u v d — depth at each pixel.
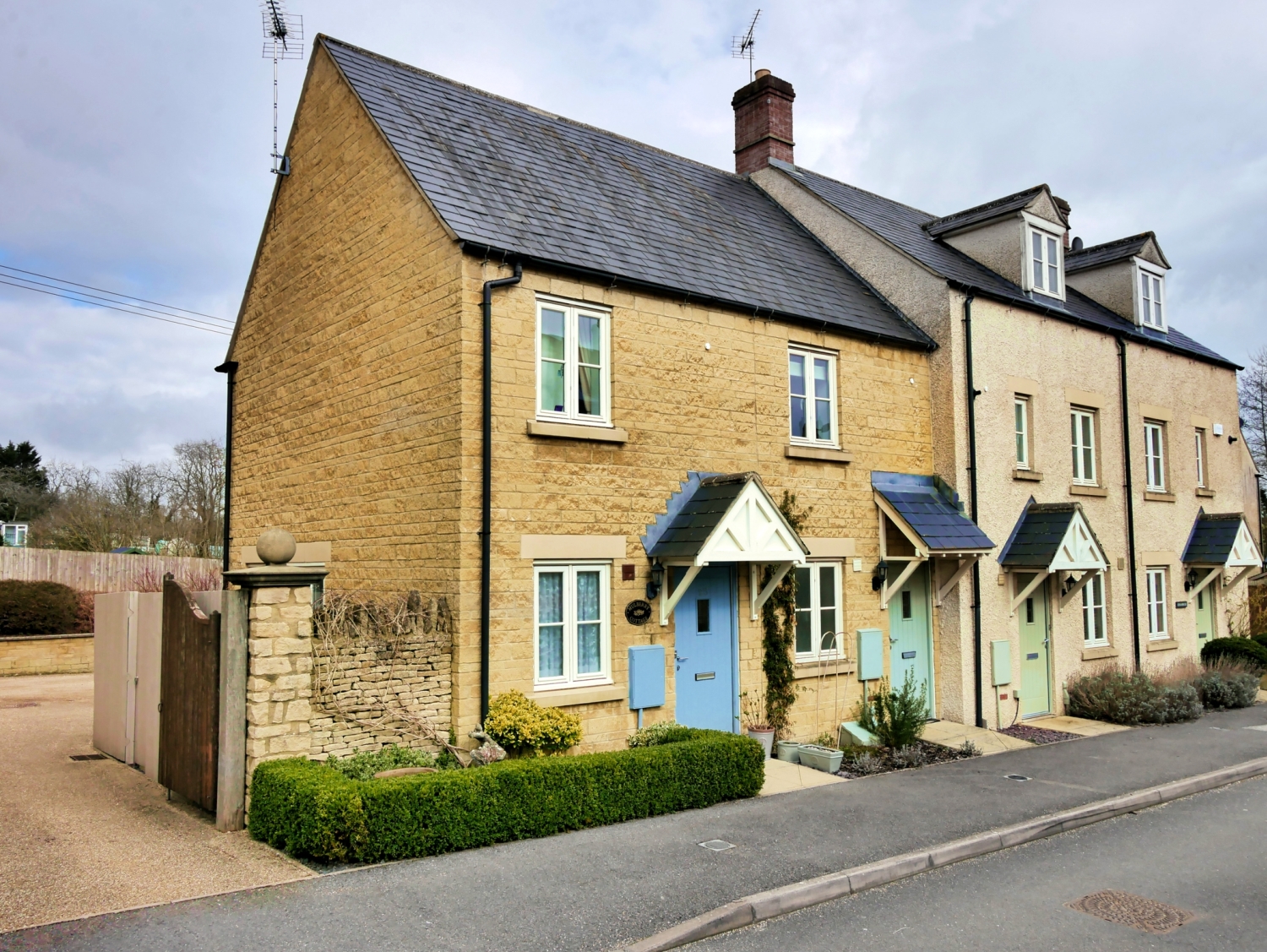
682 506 11.12
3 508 46.50
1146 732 13.85
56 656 18.89
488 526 9.38
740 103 18.84
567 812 8.09
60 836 7.50
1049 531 14.40
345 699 8.41
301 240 13.25
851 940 6.04
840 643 12.94
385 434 10.81
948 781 10.42
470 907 6.19
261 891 6.36
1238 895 6.96
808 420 12.88
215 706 7.95
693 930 5.96
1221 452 20.58
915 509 13.27
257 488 14.41
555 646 10.09
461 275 9.52
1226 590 20.16
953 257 16.56
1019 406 15.51
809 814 8.80
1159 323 19.48
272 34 13.72
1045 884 7.21
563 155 13.41
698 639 11.34
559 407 10.27
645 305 10.99
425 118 12.02
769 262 13.82
